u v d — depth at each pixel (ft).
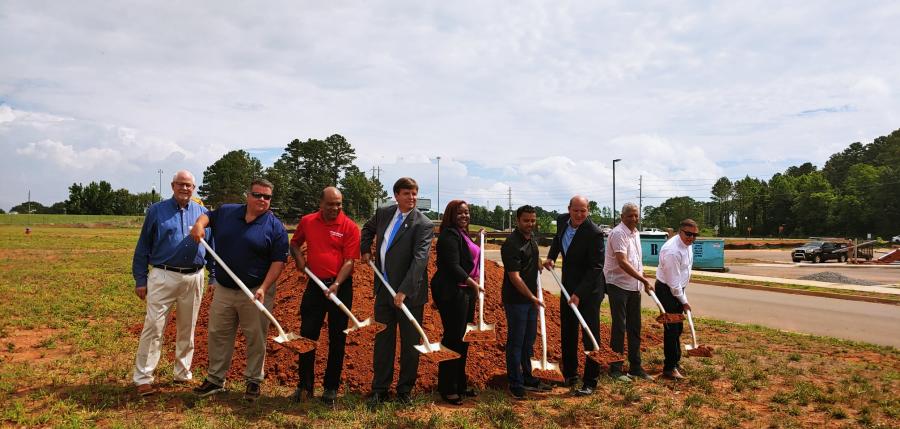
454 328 15.64
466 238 16.08
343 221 15.57
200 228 14.92
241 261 15.25
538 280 17.26
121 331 24.23
